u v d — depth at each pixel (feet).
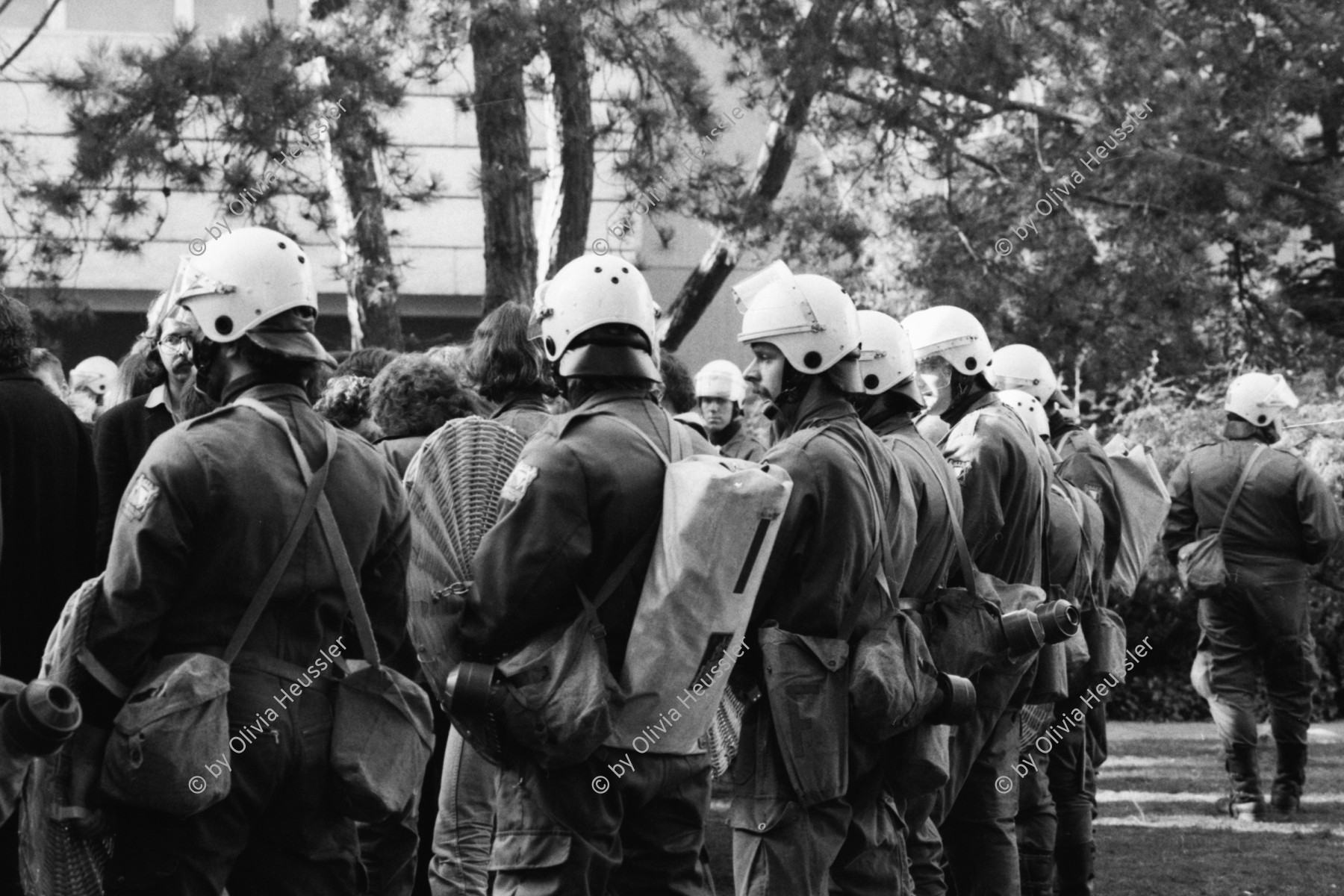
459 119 56.90
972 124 44.68
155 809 13.08
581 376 15.29
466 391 20.98
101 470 18.35
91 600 13.25
